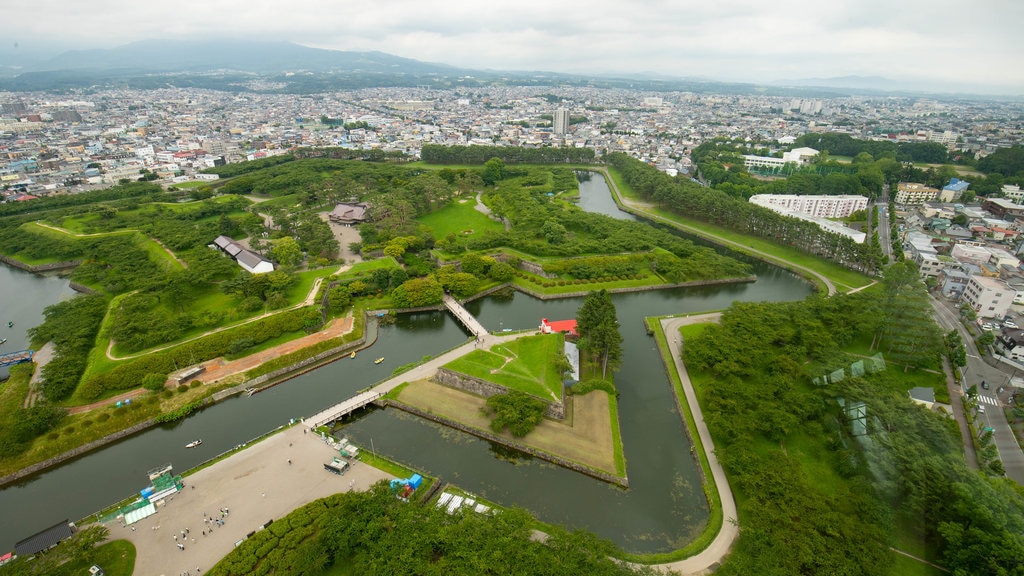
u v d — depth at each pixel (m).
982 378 150.25
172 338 162.75
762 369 151.88
